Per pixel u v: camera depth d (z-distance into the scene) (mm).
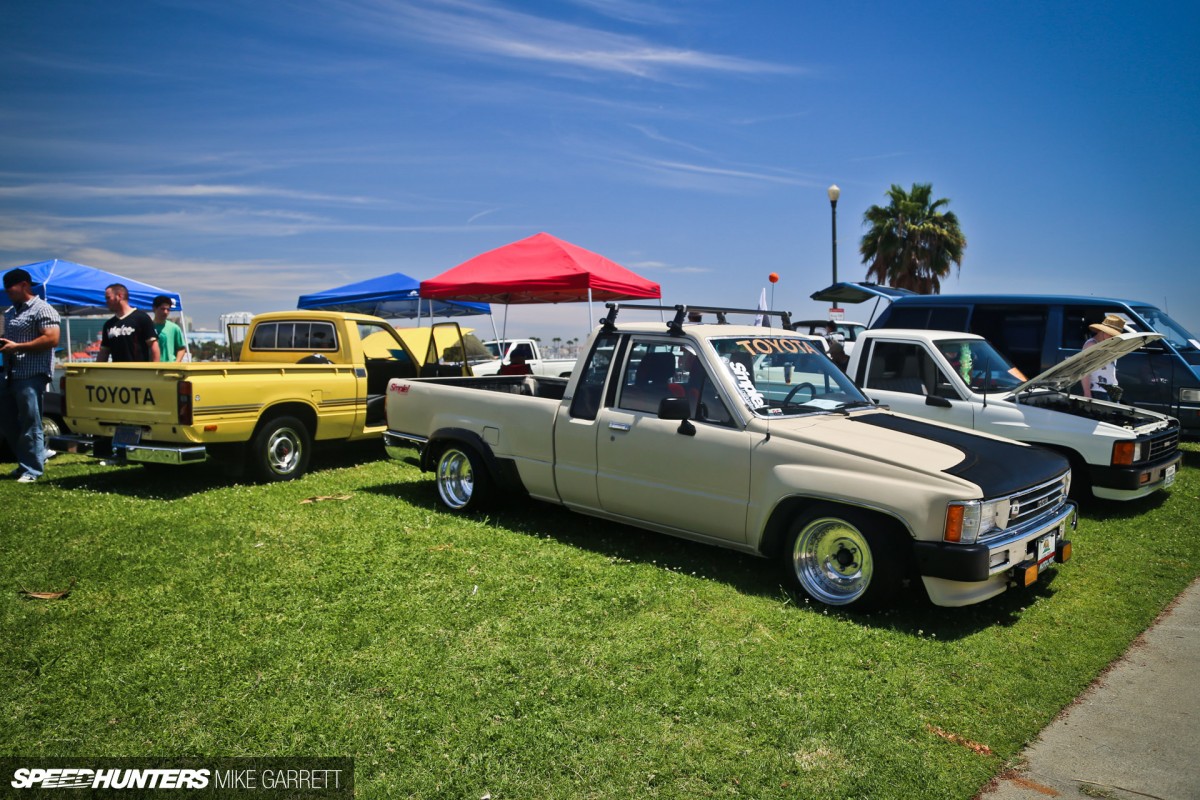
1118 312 9695
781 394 5453
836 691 3699
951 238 35906
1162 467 7145
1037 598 5070
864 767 3102
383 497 7543
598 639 4230
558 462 6105
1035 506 4801
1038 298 10211
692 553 5797
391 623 4395
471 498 6758
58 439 8086
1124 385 9875
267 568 5285
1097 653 4215
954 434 5266
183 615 4461
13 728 3268
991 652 4191
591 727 3336
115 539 5910
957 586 4418
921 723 3449
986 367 7988
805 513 4816
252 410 7891
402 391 7348
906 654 4113
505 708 3482
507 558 5578
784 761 3125
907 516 4367
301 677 3746
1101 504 7582
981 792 2980
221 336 14766
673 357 5586
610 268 11422
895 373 8062
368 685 3680
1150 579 5449
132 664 3846
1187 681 3922
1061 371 7168
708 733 3328
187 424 7281
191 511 6836
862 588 4609
